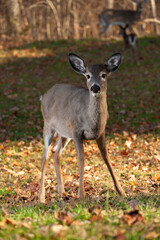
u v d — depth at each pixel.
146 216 5.33
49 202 7.70
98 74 7.30
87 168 9.83
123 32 24.94
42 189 8.00
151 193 7.61
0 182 9.07
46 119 9.02
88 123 7.47
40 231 4.54
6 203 7.61
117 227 4.68
